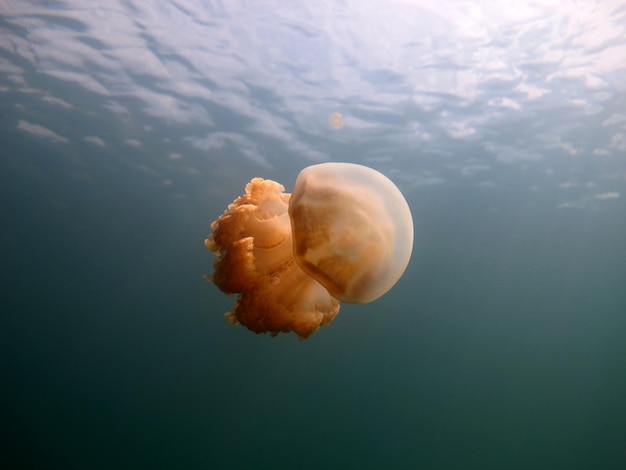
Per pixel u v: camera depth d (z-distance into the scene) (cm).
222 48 868
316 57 880
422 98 1019
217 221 208
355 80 950
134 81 1000
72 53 908
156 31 828
